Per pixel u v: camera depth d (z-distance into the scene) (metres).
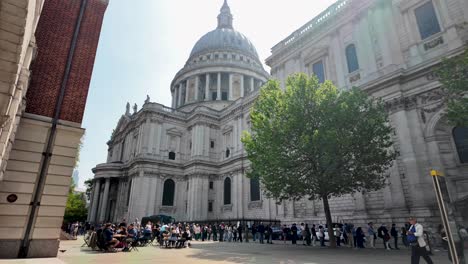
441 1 25.41
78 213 65.81
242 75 76.69
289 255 16.02
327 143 18.77
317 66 36.53
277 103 22.41
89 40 18.47
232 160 51.44
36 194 14.55
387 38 28.44
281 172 20.62
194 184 52.78
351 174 20.06
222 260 13.97
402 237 20.97
